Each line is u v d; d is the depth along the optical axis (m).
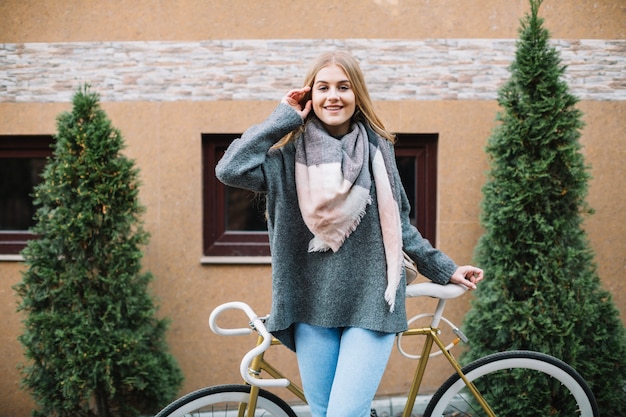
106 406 3.11
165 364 3.22
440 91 3.43
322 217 1.82
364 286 1.90
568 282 2.95
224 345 3.50
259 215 3.59
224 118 3.45
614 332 3.02
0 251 3.55
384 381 3.53
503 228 2.99
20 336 3.06
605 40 3.39
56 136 3.06
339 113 1.91
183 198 3.47
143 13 3.42
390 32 3.42
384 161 1.95
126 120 3.45
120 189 3.03
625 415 3.06
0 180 3.59
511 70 3.05
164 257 3.47
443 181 3.45
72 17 3.43
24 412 3.48
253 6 3.43
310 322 1.93
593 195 3.41
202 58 3.43
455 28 3.42
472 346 3.10
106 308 3.05
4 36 3.43
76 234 2.98
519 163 2.97
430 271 2.09
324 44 3.43
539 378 2.89
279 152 1.94
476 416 2.63
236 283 3.48
